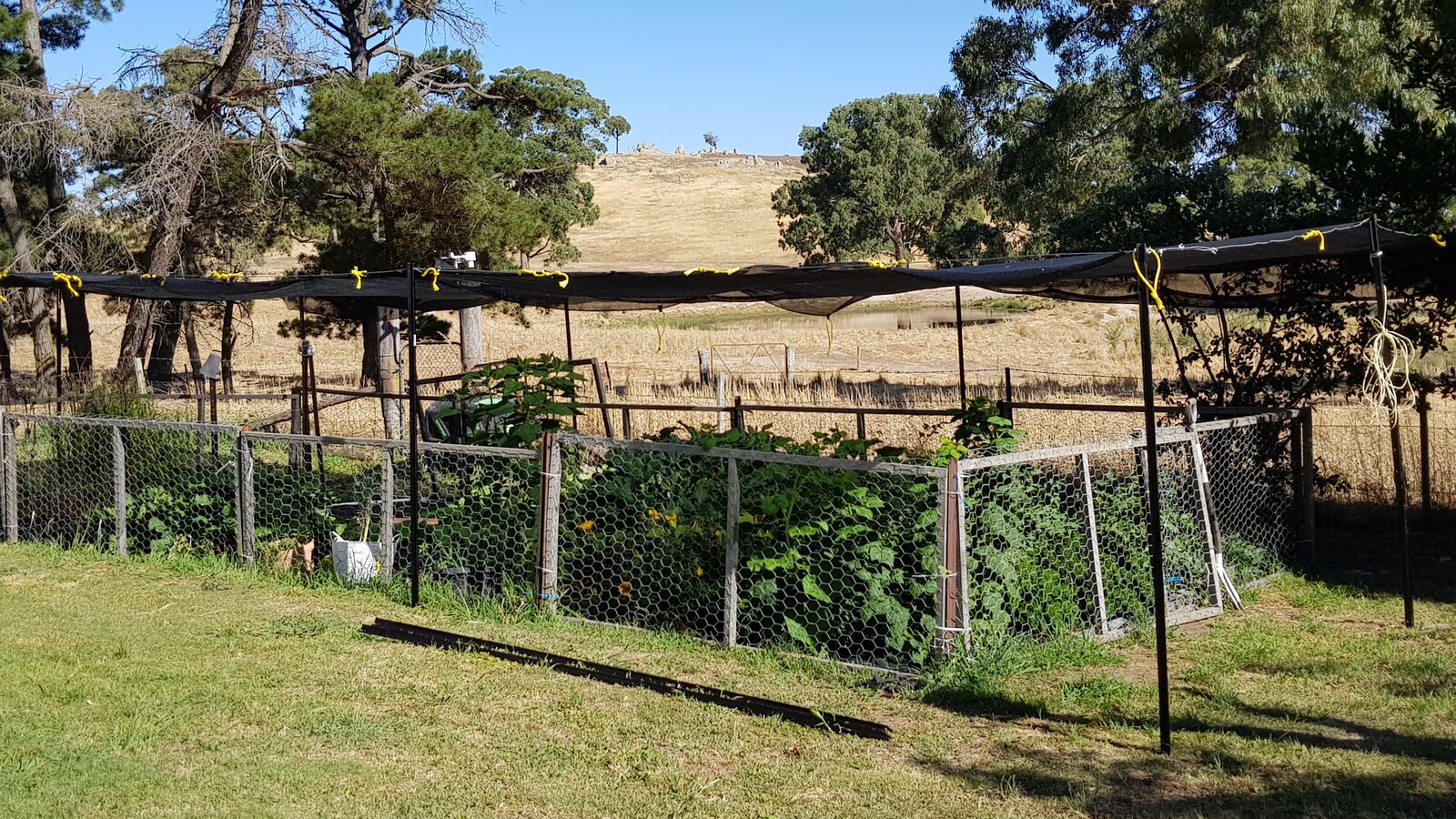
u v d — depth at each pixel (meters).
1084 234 14.75
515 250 22.58
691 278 8.02
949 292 60.09
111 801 5.01
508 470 8.64
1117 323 36.75
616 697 6.55
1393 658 7.11
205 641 7.57
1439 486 11.23
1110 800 5.14
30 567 9.78
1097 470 9.02
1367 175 11.23
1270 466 9.69
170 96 21.86
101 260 24.67
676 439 9.02
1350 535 10.80
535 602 8.23
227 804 5.01
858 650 7.28
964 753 5.71
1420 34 12.08
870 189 76.31
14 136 23.02
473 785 5.28
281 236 29.03
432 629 7.78
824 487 7.34
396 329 17.39
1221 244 7.56
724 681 6.83
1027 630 7.46
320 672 6.93
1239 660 7.14
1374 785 5.21
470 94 28.39
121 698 6.39
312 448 12.68
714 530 7.78
